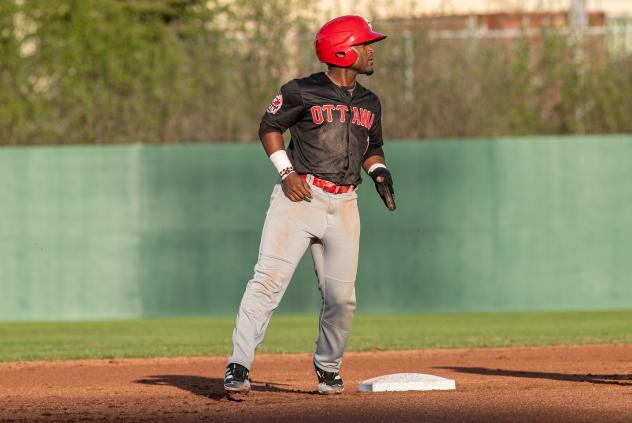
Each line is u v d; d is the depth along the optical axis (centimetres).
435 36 6512
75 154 5297
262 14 6384
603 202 5356
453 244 5344
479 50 6519
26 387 2420
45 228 5297
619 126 6450
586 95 6469
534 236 5356
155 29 6738
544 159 5347
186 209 5316
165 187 5306
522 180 5353
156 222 5309
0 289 5291
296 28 6431
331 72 1980
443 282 5347
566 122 6494
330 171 1939
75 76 6203
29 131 6062
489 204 5341
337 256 1986
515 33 6644
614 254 5369
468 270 5350
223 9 6488
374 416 1784
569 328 4384
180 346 3697
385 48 6431
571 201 5356
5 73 6169
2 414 1912
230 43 6391
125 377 2670
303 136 1953
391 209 2041
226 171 5306
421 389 2159
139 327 4803
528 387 2211
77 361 3147
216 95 6262
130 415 1870
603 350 3341
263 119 1973
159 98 6228
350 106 1955
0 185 5288
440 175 5338
